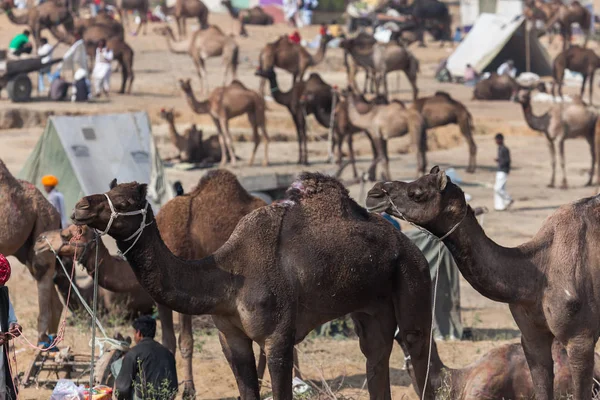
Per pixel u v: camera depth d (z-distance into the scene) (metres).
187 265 17.33
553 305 17.56
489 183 68.38
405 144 83.12
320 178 19.00
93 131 47.25
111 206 16.20
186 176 63.19
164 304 17.17
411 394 24.50
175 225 23.64
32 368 24.75
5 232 26.48
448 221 17.11
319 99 70.12
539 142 86.62
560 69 100.25
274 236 18.14
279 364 17.81
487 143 86.00
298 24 153.50
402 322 19.50
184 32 127.88
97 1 142.12
